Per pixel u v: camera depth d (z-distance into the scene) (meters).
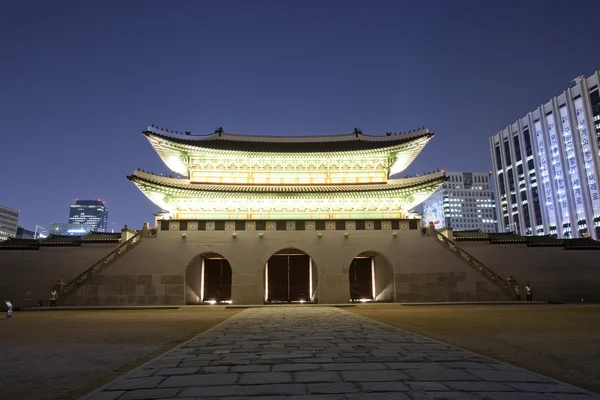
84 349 14.07
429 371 9.26
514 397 7.09
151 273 38.41
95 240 42.31
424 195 47.91
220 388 7.81
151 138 46.53
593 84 133.38
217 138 55.22
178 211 47.81
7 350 13.89
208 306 36.59
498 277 39.78
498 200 178.62
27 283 40.34
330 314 27.08
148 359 12.22
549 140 150.50
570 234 138.00
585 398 7.09
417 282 39.16
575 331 17.92
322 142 56.62
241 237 39.62
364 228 40.34
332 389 7.65
